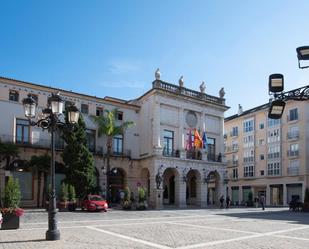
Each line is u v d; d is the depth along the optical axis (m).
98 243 12.87
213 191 52.94
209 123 47.16
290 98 6.57
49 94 37.00
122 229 17.55
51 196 13.66
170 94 42.81
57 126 14.89
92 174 35.25
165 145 42.31
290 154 56.91
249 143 65.06
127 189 35.84
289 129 57.66
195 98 45.12
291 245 12.80
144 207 35.34
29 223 19.58
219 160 46.81
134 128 43.94
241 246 12.47
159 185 39.97
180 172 42.25
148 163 41.53
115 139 42.09
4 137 33.72
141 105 44.78
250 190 63.44
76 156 34.44
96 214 27.70
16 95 35.19
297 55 6.39
